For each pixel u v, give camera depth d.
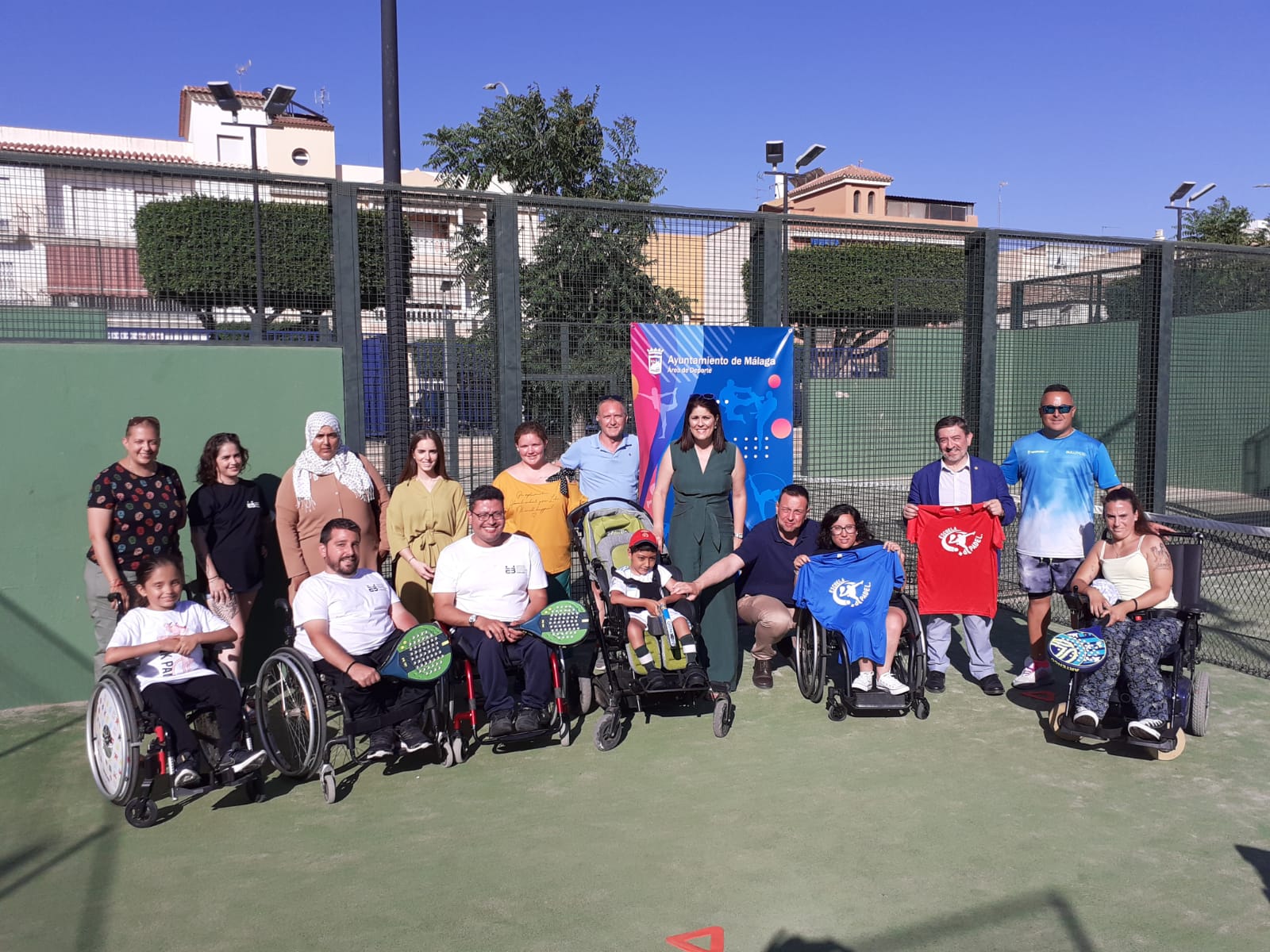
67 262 6.17
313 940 3.49
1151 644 5.19
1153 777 4.97
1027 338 11.56
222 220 6.40
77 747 5.48
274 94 10.98
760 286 7.55
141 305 6.34
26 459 5.99
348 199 6.50
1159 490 8.95
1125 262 9.88
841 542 5.98
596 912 3.66
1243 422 12.95
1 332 6.09
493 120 17.38
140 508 5.36
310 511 5.80
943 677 6.44
